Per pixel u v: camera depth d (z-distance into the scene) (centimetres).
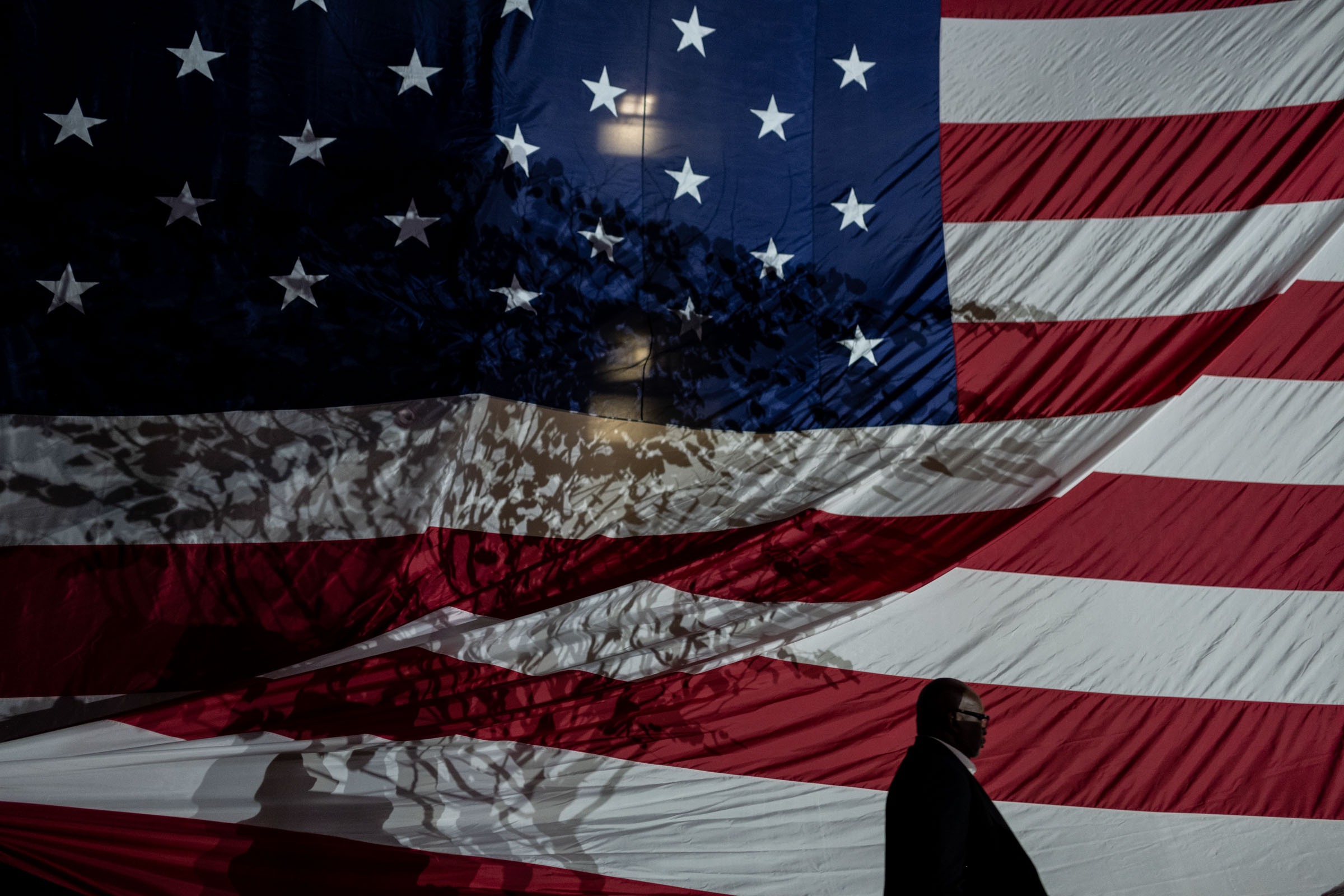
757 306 446
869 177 468
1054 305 445
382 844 321
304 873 312
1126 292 442
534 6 452
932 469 420
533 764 342
